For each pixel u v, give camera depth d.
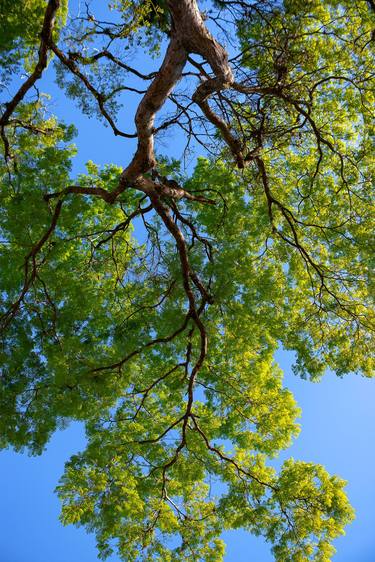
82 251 14.91
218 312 13.64
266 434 13.87
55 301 13.53
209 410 14.59
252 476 13.15
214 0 10.39
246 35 11.84
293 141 14.20
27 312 13.05
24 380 12.39
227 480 13.55
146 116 10.05
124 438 13.09
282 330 14.87
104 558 12.38
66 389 11.99
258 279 13.81
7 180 13.54
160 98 9.77
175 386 13.45
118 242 14.95
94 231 15.16
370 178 14.87
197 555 12.99
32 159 12.89
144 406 14.35
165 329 12.39
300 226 15.55
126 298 14.20
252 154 12.37
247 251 14.99
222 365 14.40
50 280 13.45
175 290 12.55
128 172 11.42
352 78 13.70
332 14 12.48
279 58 11.64
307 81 12.61
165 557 12.73
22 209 12.28
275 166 15.80
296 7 10.84
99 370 12.12
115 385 12.50
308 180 15.17
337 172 15.09
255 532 12.61
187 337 12.65
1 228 13.46
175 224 11.87
